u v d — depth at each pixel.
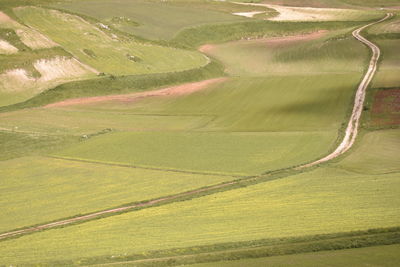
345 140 75.81
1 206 57.66
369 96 95.06
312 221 46.91
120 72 119.75
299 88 104.69
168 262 40.34
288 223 46.91
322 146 73.75
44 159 74.44
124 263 40.75
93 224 50.81
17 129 87.69
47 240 47.38
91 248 44.72
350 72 116.56
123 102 104.81
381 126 80.25
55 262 42.19
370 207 49.53
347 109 90.44
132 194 59.47
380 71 111.31
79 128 88.44
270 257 39.97
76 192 61.06
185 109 98.75
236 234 45.28
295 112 91.50
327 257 38.62
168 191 59.91
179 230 47.41
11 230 51.03
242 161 69.25
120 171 67.88
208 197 56.62
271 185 59.16
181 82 118.56
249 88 107.94
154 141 79.88
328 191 55.44
